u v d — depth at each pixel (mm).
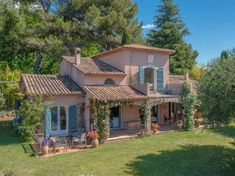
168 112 33188
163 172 16641
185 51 59625
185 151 20953
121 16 43469
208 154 20344
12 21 41625
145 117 26391
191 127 28500
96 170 16797
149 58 31109
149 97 26719
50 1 45625
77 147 22016
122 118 29406
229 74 16625
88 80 27250
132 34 47062
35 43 39938
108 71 28688
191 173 16703
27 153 20469
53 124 25688
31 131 23797
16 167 17359
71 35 44438
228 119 16953
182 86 29109
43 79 27906
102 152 20625
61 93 25203
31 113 23797
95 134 22344
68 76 30000
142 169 17031
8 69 42844
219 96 16812
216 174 16750
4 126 32500
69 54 42594
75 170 16766
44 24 41656
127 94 26500
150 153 20328
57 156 19719
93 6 41688
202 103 17766
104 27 43500
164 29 62344
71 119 26578
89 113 26297
